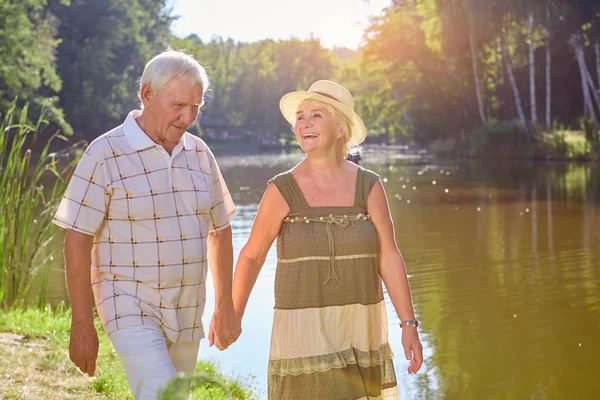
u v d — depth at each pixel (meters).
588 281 10.45
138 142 3.45
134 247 3.44
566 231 15.18
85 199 3.39
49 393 5.09
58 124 42.56
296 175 3.88
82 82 57.16
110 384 5.39
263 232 3.88
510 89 50.50
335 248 3.77
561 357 7.18
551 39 42.16
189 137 3.67
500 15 44.22
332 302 3.76
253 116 115.75
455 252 13.12
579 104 48.22
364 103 83.12
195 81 3.42
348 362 3.75
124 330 3.38
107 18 60.16
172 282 3.48
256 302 9.44
